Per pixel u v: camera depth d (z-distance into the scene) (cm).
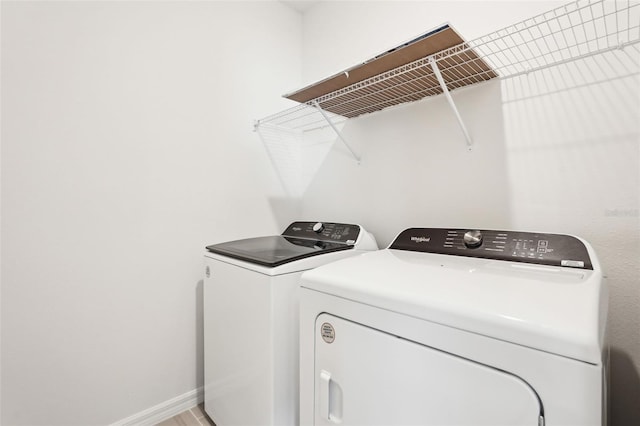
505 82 136
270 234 216
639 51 106
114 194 148
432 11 161
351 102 172
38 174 129
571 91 119
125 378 152
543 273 89
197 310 178
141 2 157
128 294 153
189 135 175
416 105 168
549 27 118
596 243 114
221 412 147
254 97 207
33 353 128
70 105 136
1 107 121
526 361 60
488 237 118
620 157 109
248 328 127
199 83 179
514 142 133
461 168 150
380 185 185
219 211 188
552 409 57
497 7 138
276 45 222
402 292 78
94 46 142
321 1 224
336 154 211
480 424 65
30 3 126
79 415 139
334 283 93
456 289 77
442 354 71
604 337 67
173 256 169
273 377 116
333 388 95
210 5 185
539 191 127
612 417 110
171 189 168
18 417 125
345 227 173
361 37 197
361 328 86
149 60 160
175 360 170
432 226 161
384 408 81
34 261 128
